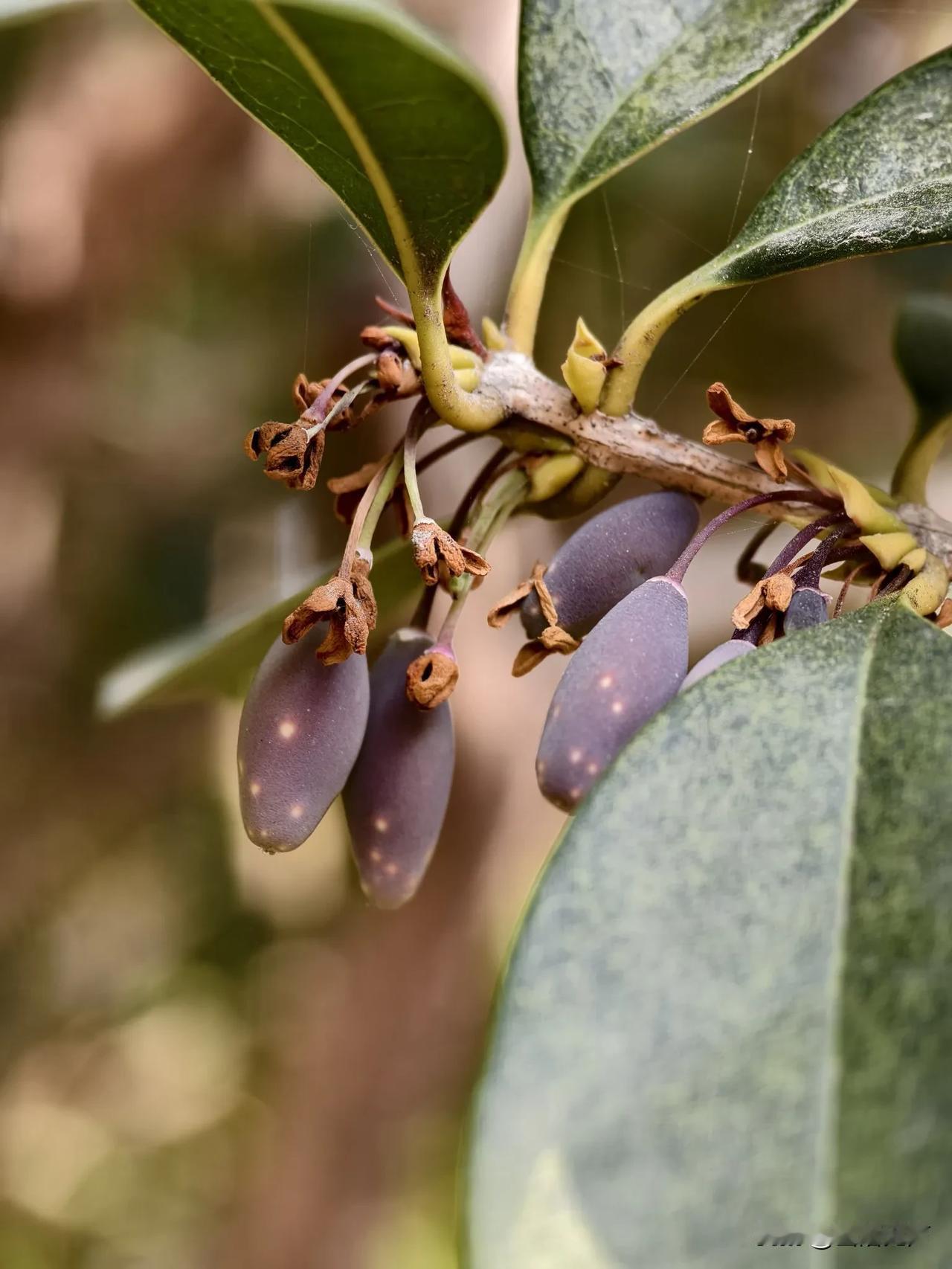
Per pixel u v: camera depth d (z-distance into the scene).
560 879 0.16
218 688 0.26
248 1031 0.60
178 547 0.50
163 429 0.48
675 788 0.17
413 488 0.19
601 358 0.20
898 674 0.17
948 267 0.35
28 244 0.43
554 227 0.21
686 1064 0.15
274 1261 0.52
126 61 0.42
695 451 0.20
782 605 0.19
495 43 0.37
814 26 0.21
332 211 0.43
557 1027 0.16
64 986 0.60
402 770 0.20
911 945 0.16
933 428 0.22
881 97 0.20
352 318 0.44
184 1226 0.64
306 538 0.43
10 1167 0.63
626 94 0.21
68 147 0.42
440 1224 0.53
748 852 0.16
